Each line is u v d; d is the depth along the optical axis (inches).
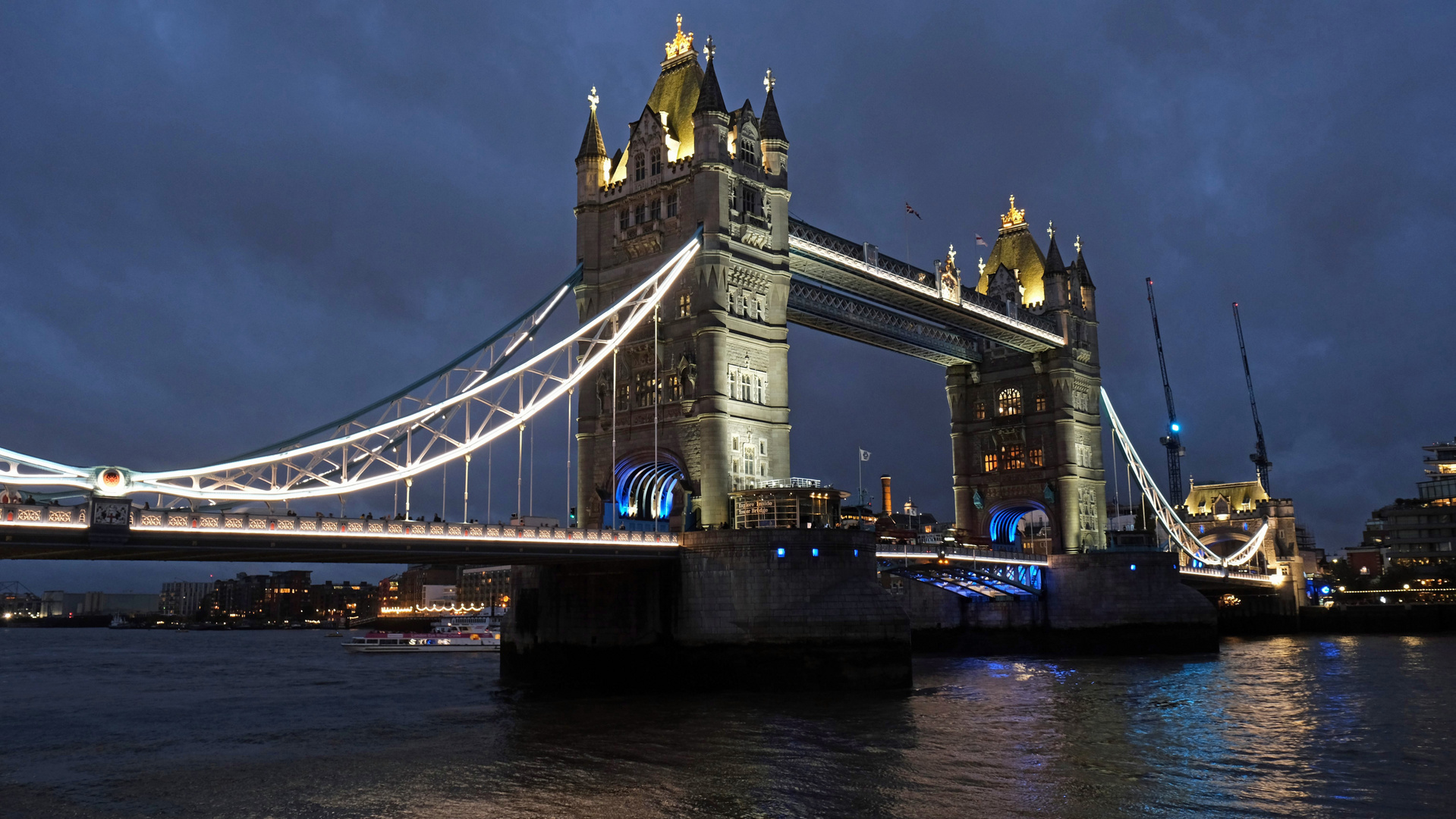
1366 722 2262.6
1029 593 4439.0
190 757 1857.8
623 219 3164.4
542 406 2657.5
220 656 5915.4
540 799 1515.7
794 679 2583.7
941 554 3764.8
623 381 3112.7
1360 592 7445.9
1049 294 4579.2
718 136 2965.1
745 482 2923.2
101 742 2037.4
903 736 2014.0
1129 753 1876.2
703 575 2662.4
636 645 2780.5
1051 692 2822.3
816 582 2628.0
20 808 1480.1
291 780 1648.6
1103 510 4611.2
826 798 1528.1
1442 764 1787.6
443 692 2896.2
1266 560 7150.6
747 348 2999.5
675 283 3016.7
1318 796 1553.9
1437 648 4650.6
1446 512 7204.7
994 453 4699.8
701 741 1950.1
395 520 2164.1
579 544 2475.4
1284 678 3225.9
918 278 3715.6
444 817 1422.2
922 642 4749.0
